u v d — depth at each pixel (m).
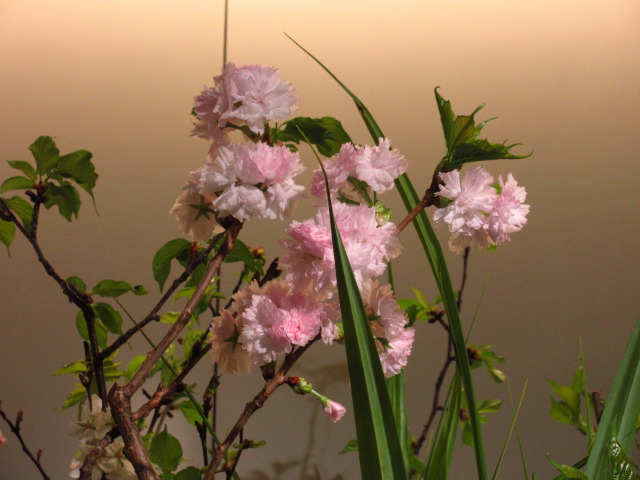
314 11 2.45
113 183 2.48
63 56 2.52
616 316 2.33
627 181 2.36
